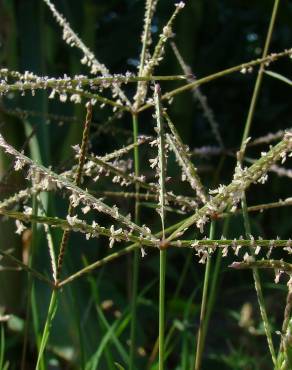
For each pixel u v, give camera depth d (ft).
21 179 1.94
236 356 1.91
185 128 3.27
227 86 4.39
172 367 2.09
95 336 1.83
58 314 1.85
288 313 1.04
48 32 2.78
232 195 1.05
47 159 2.04
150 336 2.32
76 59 2.58
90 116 1.07
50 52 2.79
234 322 2.25
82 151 1.08
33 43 2.33
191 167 1.13
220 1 3.90
